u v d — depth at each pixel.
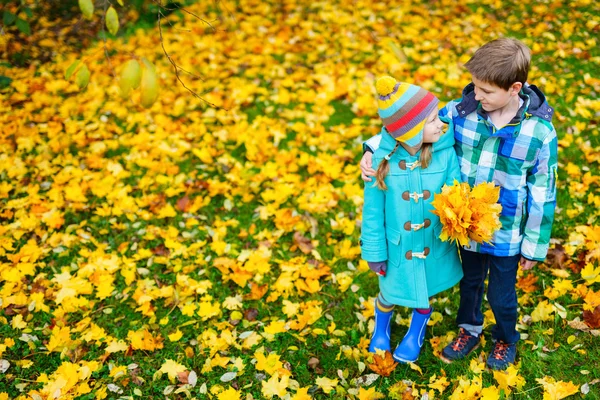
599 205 3.43
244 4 6.38
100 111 4.73
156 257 3.36
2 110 4.70
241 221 3.63
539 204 2.18
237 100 4.79
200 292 3.08
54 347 2.76
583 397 2.42
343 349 2.72
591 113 4.30
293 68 5.24
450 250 2.42
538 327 2.75
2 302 3.03
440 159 2.26
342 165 3.97
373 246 2.38
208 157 4.09
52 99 4.86
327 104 4.74
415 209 2.29
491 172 2.22
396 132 2.13
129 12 5.93
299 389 2.45
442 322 2.88
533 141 2.09
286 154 4.10
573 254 3.15
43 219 3.57
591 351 2.62
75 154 4.27
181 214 3.71
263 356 2.62
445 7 6.05
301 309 2.98
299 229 3.51
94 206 3.77
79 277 3.19
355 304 3.02
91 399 2.57
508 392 2.42
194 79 5.12
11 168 4.03
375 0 6.32
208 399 2.57
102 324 2.97
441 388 2.46
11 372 2.72
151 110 4.71
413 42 5.49
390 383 2.58
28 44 5.54
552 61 4.98
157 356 2.79
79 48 5.61
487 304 2.94
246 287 3.17
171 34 5.80
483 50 2.00
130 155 4.21
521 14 5.76
